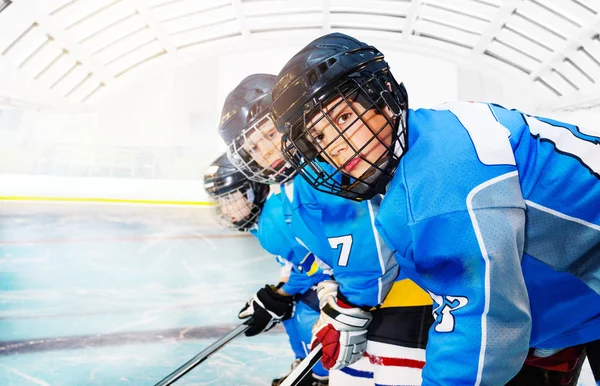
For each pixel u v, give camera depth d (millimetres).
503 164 795
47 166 4199
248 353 2408
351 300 1446
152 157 4605
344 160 898
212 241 3404
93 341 2484
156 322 2686
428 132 861
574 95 5281
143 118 5211
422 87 5676
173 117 5305
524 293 814
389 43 5609
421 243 840
